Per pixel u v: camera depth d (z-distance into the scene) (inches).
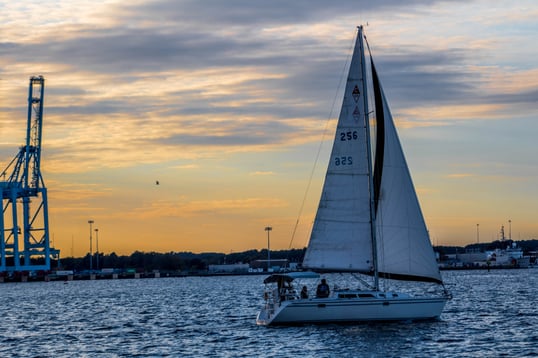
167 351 2669.8
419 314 2925.7
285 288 2997.0
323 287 2942.9
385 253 2903.5
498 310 3959.2
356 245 2908.5
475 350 2514.8
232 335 2960.1
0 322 4047.7
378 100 2957.7
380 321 2898.6
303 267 2952.8
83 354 2674.7
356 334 2731.3
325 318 2891.2
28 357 2645.2
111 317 4224.9
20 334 3373.5
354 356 2402.8
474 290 6373.0
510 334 2878.9
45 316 4443.9
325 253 2925.7
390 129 2945.4
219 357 2480.3
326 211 2930.6
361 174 2910.9
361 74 2920.8
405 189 2913.4
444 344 2593.5
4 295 7770.7
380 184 2925.7
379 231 2915.8
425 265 2896.2
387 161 2930.6
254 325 3284.9
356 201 2913.4
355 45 2918.3
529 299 4943.4
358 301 2878.9
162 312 4500.5
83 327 3636.8
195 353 2591.0
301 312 2896.2
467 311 3897.6
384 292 2910.9
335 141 2930.6
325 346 2541.8
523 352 2488.9
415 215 2903.5
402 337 2684.5
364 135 2913.4
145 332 3299.7
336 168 2928.2
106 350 2758.4
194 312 4394.7
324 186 2935.5
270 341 2674.7
